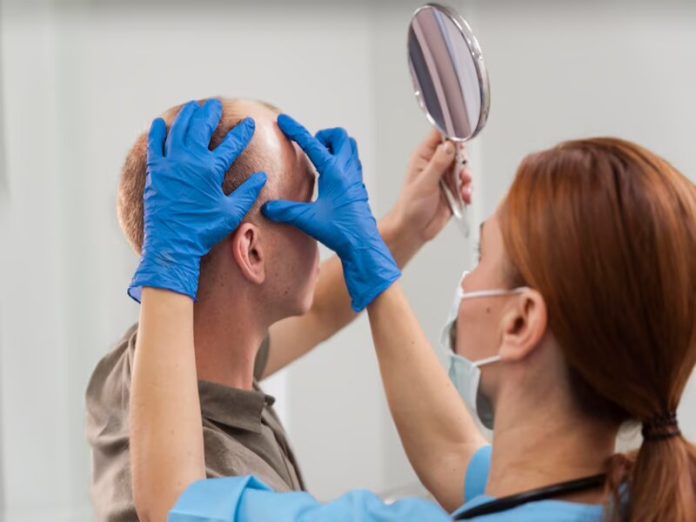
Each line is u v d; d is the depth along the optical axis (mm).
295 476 1500
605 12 2441
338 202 1359
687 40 2379
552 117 2496
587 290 998
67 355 2418
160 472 1188
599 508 1037
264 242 1345
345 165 1401
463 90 1406
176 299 1231
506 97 2539
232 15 2590
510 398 1105
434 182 1582
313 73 2691
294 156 1379
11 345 2389
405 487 2799
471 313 1127
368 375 2795
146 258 1242
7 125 2354
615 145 1062
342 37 2705
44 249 2393
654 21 2398
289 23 2660
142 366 1222
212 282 1351
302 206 1337
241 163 1322
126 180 1408
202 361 1376
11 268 2379
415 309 2693
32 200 2379
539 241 1024
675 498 983
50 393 2420
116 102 2449
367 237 1382
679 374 1023
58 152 2391
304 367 2734
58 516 2430
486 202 2553
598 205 1003
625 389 1013
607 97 2445
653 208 996
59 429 2426
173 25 2520
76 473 2434
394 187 2754
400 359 1439
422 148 1629
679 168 2385
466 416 1471
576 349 1017
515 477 1096
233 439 1355
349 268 1393
